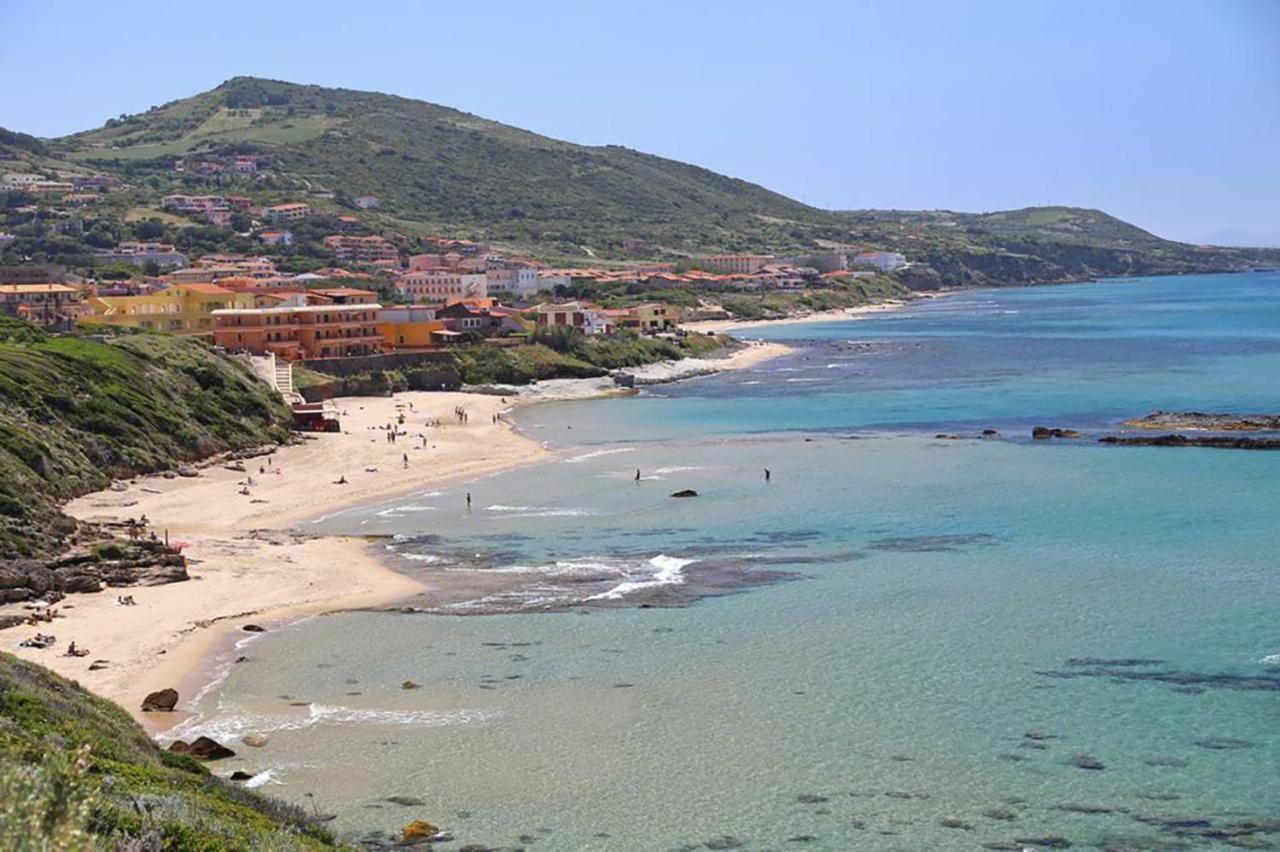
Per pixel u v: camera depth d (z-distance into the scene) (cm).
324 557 8588
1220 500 9775
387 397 18688
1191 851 4228
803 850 4309
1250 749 5009
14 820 2103
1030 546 8494
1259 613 6750
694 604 7269
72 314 19725
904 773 4894
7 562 7550
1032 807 4581
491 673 6131
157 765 4325
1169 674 5869
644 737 5303
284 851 3453
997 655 6216
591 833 4456
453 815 4600
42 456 10356
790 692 5788
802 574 7912
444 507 10444
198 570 8156
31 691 4494
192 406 13450
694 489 11012
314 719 5544
